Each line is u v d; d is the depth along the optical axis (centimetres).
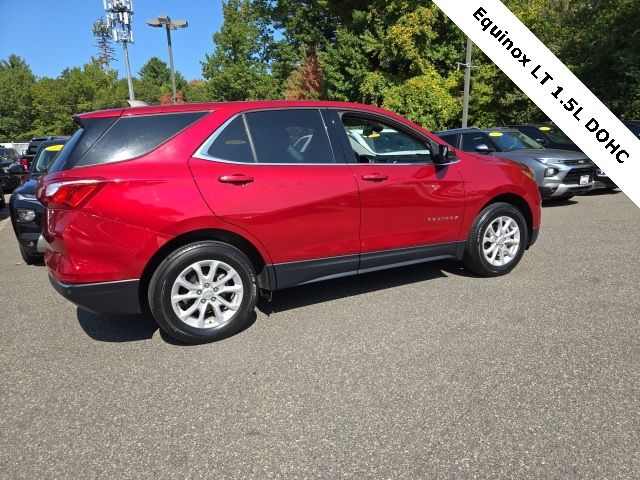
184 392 297
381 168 418
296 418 267
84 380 315
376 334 369
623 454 229
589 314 389
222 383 306
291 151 386
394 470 225
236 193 357
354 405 277
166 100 5809
